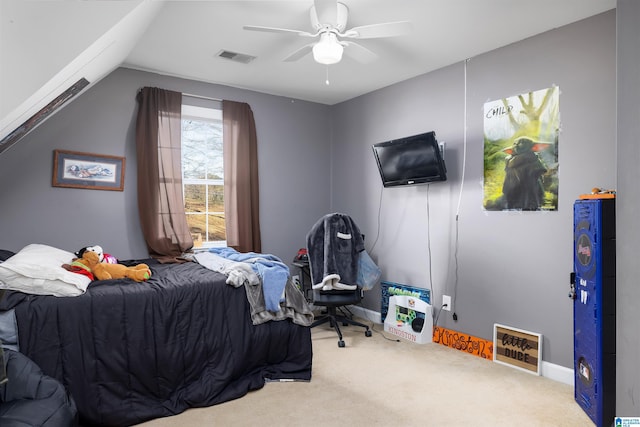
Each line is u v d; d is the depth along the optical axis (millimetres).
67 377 2049
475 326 3258
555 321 2764
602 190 2361
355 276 3520
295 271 4535
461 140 3375
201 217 4109
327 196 4812
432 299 3623
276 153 4406
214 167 4180
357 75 3746
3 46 1621
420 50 3148
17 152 3053
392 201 4039
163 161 3594
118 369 2182
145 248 3592
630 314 1576
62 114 3219
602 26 2543
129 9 1786
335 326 3602
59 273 2141
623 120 1597
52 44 1710
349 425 2164
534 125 2879
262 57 3307
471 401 2430
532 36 2893
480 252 3234
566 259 2709
